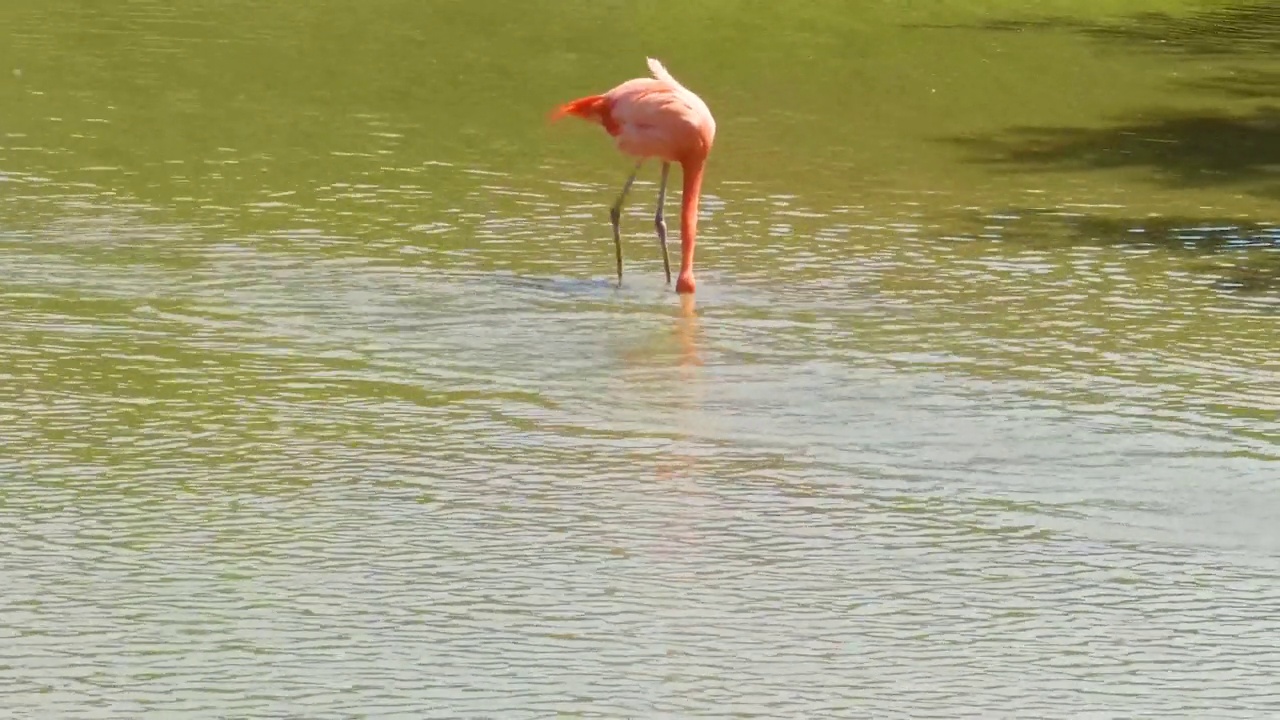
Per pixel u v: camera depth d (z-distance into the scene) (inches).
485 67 924.6
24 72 851.4
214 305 538.0
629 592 361.1
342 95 841.5
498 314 538.6
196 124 769.6
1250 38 1133.1
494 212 653.3
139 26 979.3
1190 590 369.4
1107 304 562.6
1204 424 460.4
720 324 535.2
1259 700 321.7
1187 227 668.1
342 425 450.6
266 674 322.0
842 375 493.7
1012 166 765.9
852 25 1114.7
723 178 722.2
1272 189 738.2
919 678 327.3
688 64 964.6
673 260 602.5
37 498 399.5
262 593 355.9
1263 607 362.0
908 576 373.1
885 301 561.0
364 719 306.2
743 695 318.7
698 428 455.2
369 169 707.4
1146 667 334.3
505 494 410.6
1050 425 459.5
